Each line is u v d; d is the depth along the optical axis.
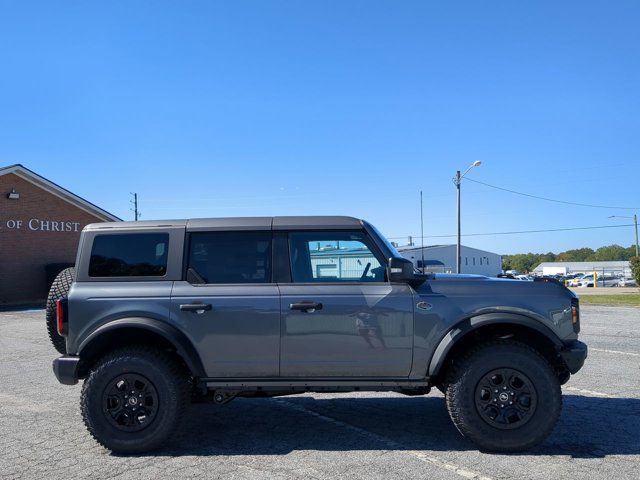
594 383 7.23
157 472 4.31
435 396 6.84
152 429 4.73
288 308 4.83
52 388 7.43
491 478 4.07
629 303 22.61
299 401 6.62
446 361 5.02
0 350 10.93
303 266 5.04
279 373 4.87
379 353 4.81
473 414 4.64
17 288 23.47
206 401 5.34
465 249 72.19
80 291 4.94
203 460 4.58
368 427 5.49
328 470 4.30
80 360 4.84
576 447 4.76
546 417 4.58
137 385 4.81
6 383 7.76
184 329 4.84
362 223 5.09
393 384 4.84
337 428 5.46
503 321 4.73
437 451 4.72
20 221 23.67
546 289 4.93
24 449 4.91
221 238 5.10
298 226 5.09
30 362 9.52
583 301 23.95
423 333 4.81
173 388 4.77
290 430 5.43
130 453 4.74
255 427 5.54
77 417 5.99
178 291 4.91
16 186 23.56
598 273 70.50
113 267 5.04
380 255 5.02
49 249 24.69
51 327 5.29
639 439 4.95
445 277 5.20
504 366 4.65
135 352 4.85
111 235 5.13
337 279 5.01
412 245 62.75
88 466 4.46
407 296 4.86
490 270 75.50
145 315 4.86
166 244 5.09
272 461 4.53
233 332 4.83
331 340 4.81
